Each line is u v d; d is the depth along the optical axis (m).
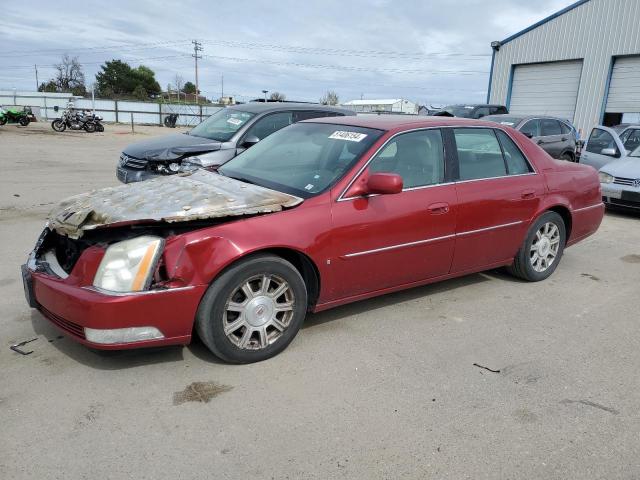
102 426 2.84
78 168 13.54
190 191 3.73
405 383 3.38
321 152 4.31
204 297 3.30
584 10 21.36
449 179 4.46
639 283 5.52
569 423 2.99
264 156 4.64
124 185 4.14
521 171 5.07
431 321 4.36
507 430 2.92
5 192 9.70
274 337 3.64
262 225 3.47
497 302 4.83
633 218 9.27
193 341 3.84
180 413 2.98
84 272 3.21
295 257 3.74
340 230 3.77
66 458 2.59
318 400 3.15
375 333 4.09
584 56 21.55
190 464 2.57
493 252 4.88
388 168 4.11
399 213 4.07
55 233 3.74
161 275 3.24
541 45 23.00
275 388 3.27
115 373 3.37
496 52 24.92
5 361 3.47
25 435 2.74
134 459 2.60
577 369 3.62
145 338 3.19
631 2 19.91
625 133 11.66
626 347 3.99
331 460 2.63
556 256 5.50
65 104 50.12
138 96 84.69
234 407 3.05
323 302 3.92
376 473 2.55
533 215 5.06
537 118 13.37
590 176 5.72
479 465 2.63
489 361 3.70
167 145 7.94
